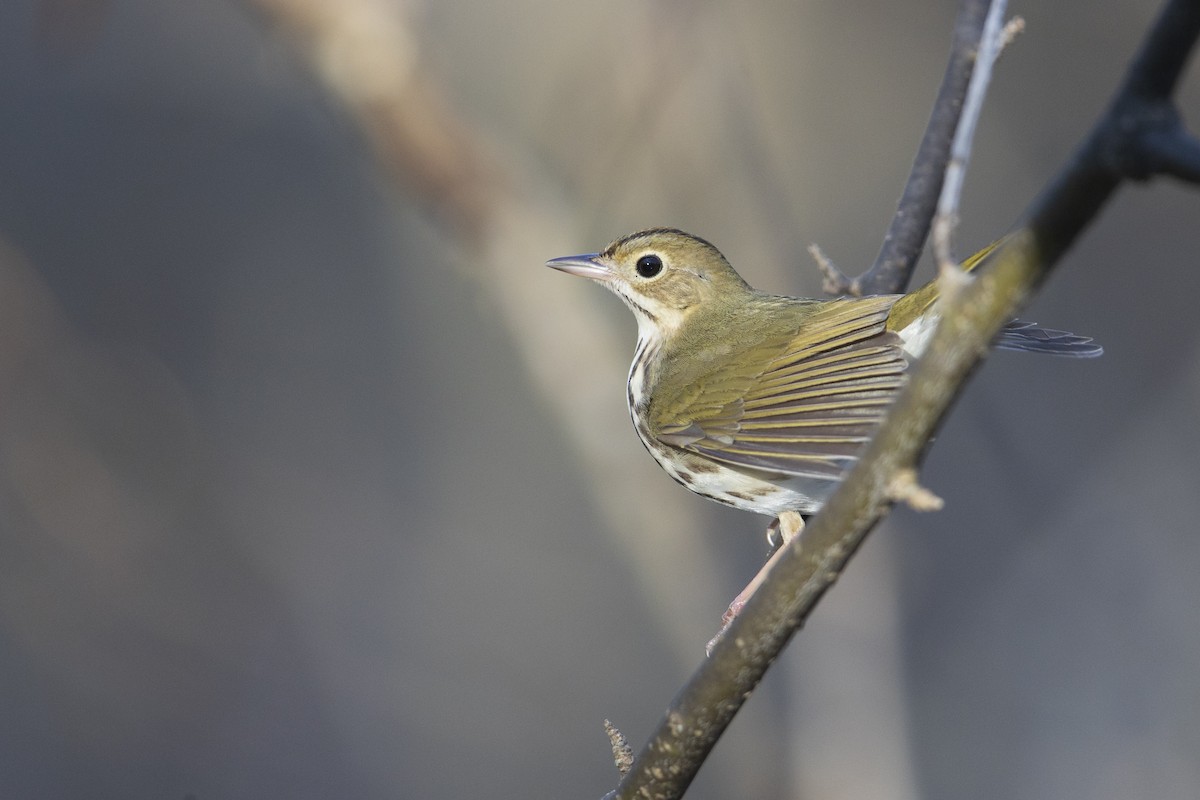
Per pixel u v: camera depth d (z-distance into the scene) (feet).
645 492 36.06
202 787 46.03
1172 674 40.98
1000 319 12.25
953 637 42.60
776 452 22.40
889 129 51.80
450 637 49.42
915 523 43.75
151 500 45.50
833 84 52.19
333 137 56.75
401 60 35.35
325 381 55.47
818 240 50.72
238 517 48.44
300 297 56.75
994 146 51.88
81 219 56.18
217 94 56.08
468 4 46.85
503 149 38.06
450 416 54.60
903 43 52.65
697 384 25.94
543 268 36.68
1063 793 40.06
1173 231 49.16
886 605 31.94
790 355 25.27
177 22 55.16
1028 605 42.70
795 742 31.55
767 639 15.10
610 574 50.62
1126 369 47.47
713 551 37.06
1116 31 51.78
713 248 28.71
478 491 53.06
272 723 46.80
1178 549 42.39
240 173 57.41
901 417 13.05
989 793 40.63
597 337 36.78
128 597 45.47
